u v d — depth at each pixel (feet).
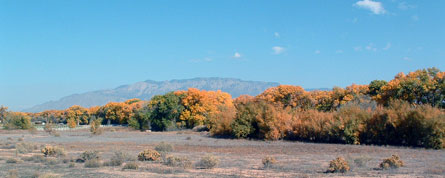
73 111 458.09
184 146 125.90
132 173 64.23
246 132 164.55
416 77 160.97
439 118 112.68
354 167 70.08
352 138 133.28
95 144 132.36
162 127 269.44
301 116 158.71
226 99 277.23
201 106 255.50
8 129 272.31
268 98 229.04
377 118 131.64
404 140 125.80
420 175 59.77
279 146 126.00
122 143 137.08
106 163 75.97
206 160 71.97
